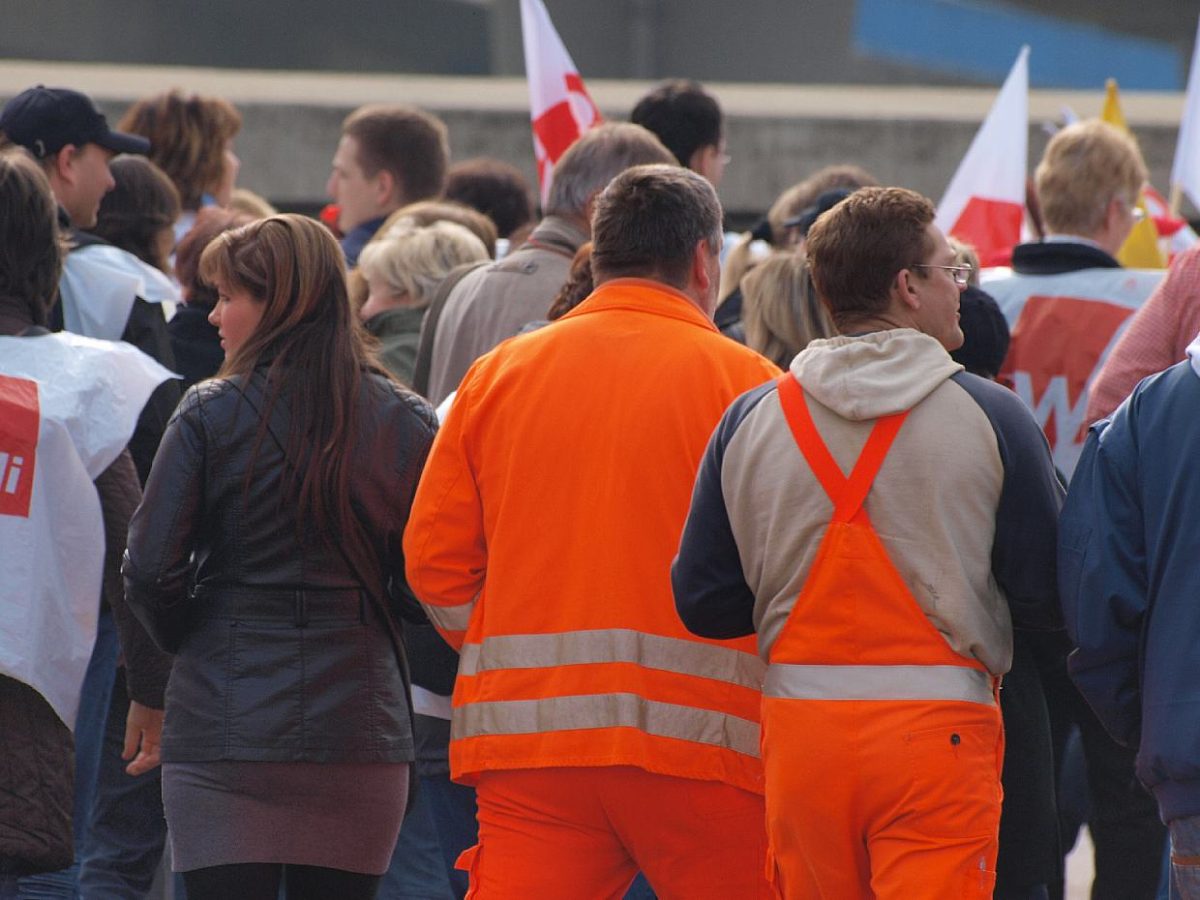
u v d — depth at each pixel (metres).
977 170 24.47
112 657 16.20
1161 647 11.15
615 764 12.19
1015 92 24.33
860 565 11.31
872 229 11.85
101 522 14.52
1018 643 14.32
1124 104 42.34
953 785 11.15
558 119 22.61
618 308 12.90
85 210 18.66
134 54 91.06
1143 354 16.22
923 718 11.18
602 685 12.28
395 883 18.72
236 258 13.38
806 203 19.30
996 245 24.25
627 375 12.62
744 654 12.40
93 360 14.76
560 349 12.80
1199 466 11.15
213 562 13.09
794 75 103.44
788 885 11.76
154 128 23.02
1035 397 18.91
